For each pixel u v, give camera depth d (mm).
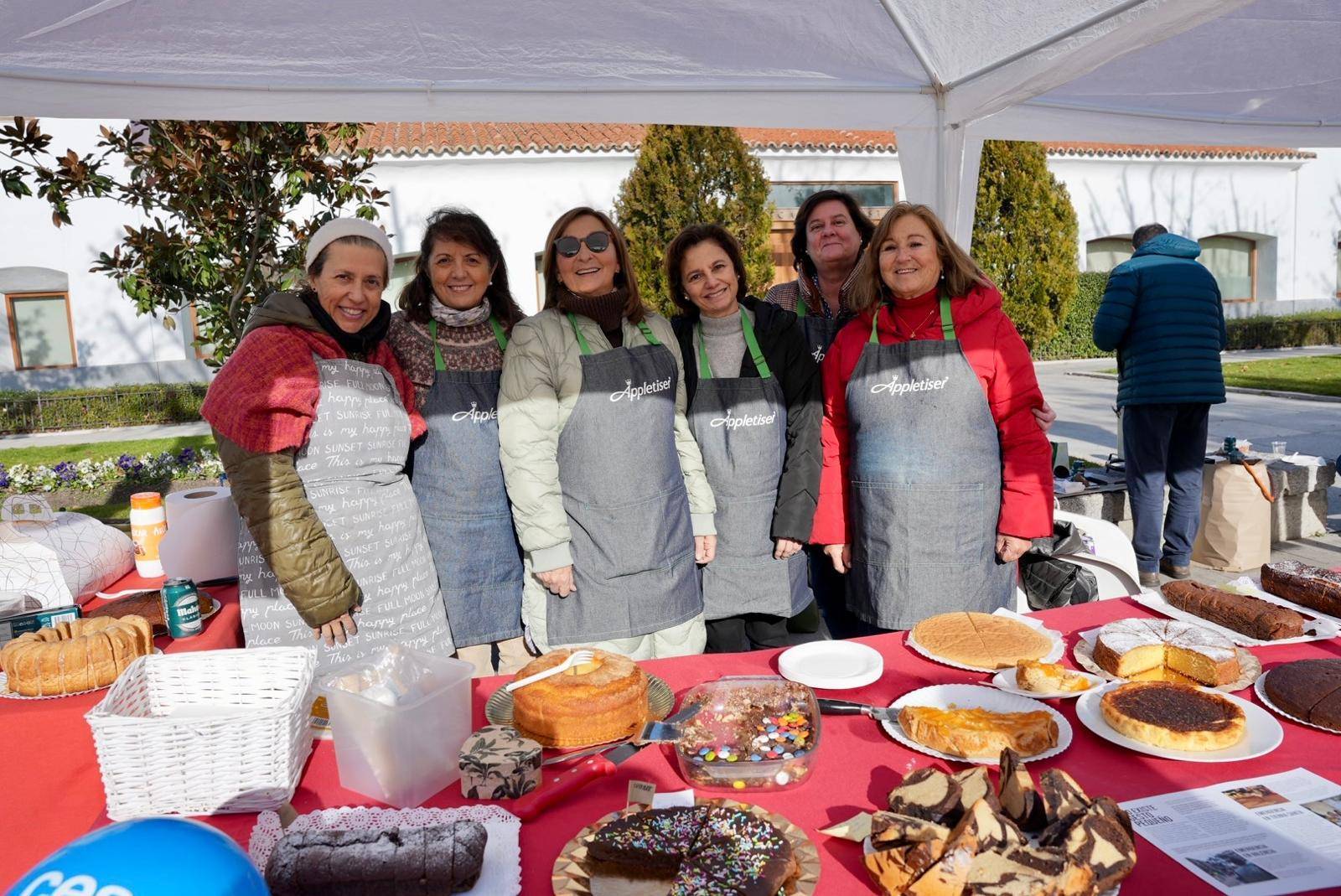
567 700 1650
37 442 13273
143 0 2584
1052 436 9805
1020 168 15516
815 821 1392
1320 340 19781
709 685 1771
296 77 3359
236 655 1721
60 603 2398
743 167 12352
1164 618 2236
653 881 1229
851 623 3342
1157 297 4926
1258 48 3576
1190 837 1305
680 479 2812
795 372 2988
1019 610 3471
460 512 2766
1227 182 20344
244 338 2281
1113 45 2980
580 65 3420
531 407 2605
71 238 15508
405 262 14273
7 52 2838
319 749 1686
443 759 1540
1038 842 1217
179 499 2965
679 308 3096
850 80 3740
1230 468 5359
